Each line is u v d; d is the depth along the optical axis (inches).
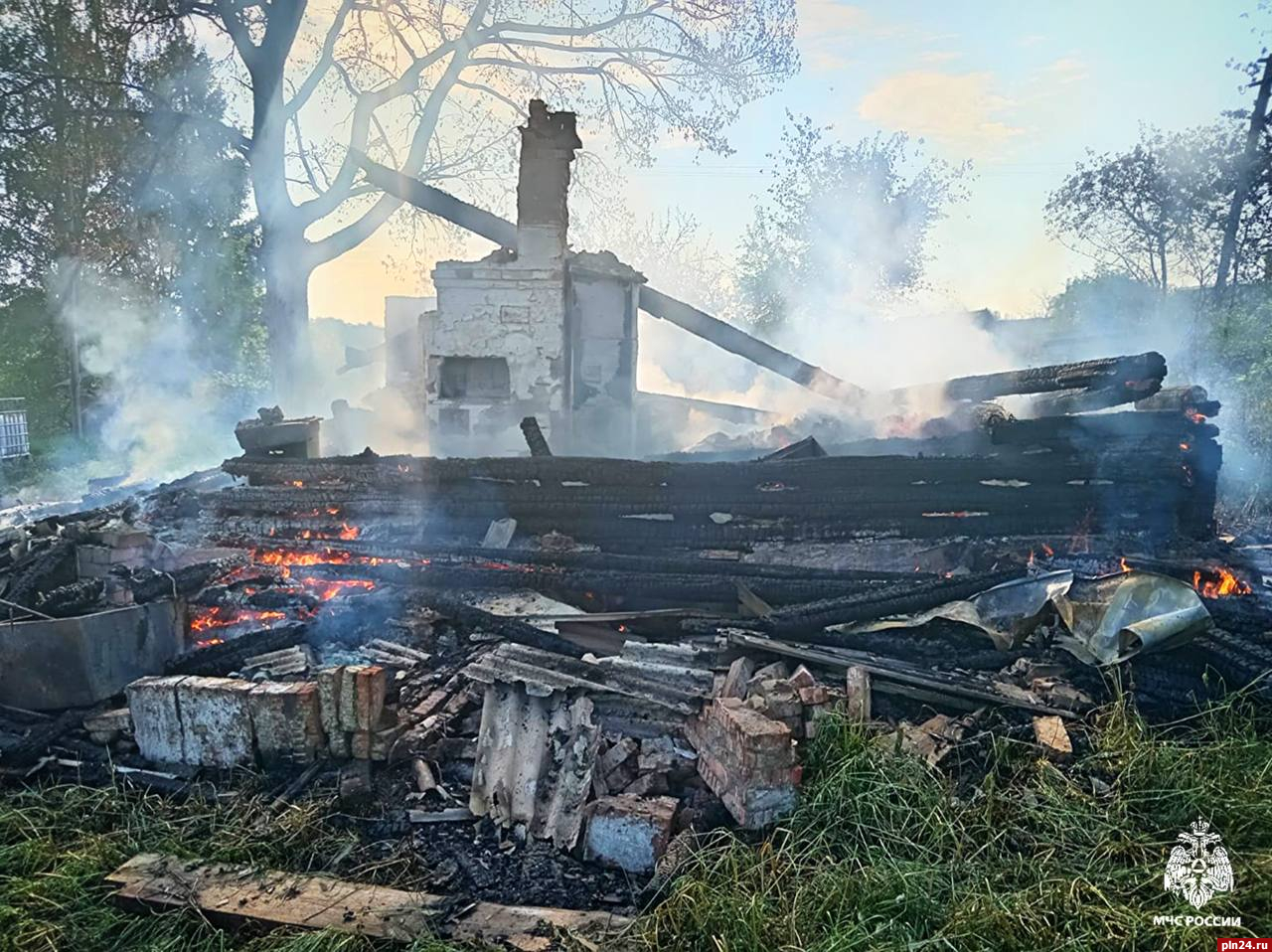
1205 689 209.0
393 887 153.2
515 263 491.8
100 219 757.9
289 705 187.6
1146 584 223.1
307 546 302.7
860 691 200.8
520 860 162.4
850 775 169.2
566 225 506.6
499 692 195.6
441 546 297.9
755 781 162.1
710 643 223.6
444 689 214.4
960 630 235.9
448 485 334.3
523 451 496.4
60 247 754.8
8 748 194.7
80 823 173.0
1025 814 166.9
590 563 283.7
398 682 216.4
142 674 221.8
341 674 187.5
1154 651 211.3
